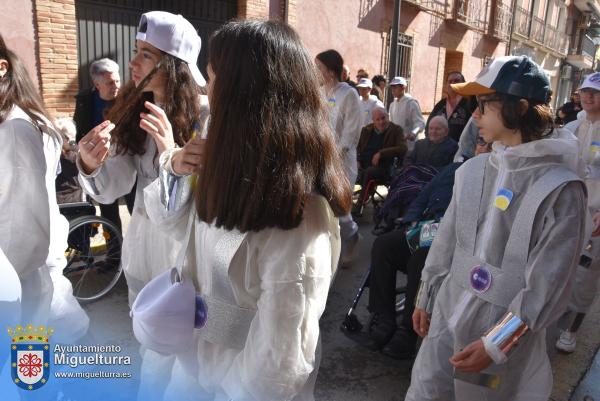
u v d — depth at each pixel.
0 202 1.63
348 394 2.77
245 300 1.22
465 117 5.61
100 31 6.64
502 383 1.70
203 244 1.29
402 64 12.41
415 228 3.03
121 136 2.06
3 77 1.71
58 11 5.98
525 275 1.56
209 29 7.88
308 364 1.16
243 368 1.17
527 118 1.60
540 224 1.55
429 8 12.95
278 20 1.22
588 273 3.04
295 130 1.12
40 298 1.80
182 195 1.35
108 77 3.91
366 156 6.02
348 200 1.23
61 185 3.66
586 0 28.17
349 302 3.86
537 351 1.73
